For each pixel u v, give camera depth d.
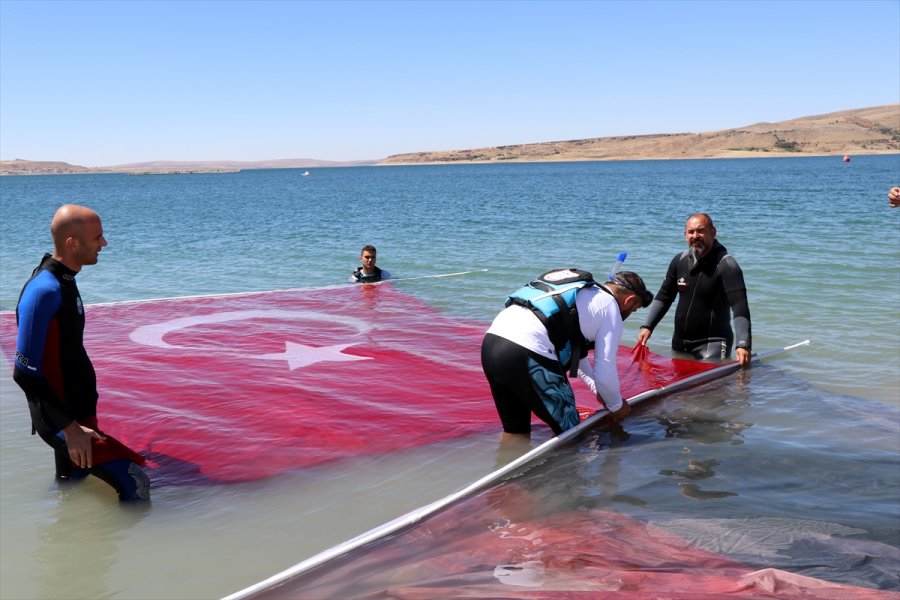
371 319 8.43
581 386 6.01
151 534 3.38
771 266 11.83
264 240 19.44
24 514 3.60
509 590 2.62
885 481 3.87
